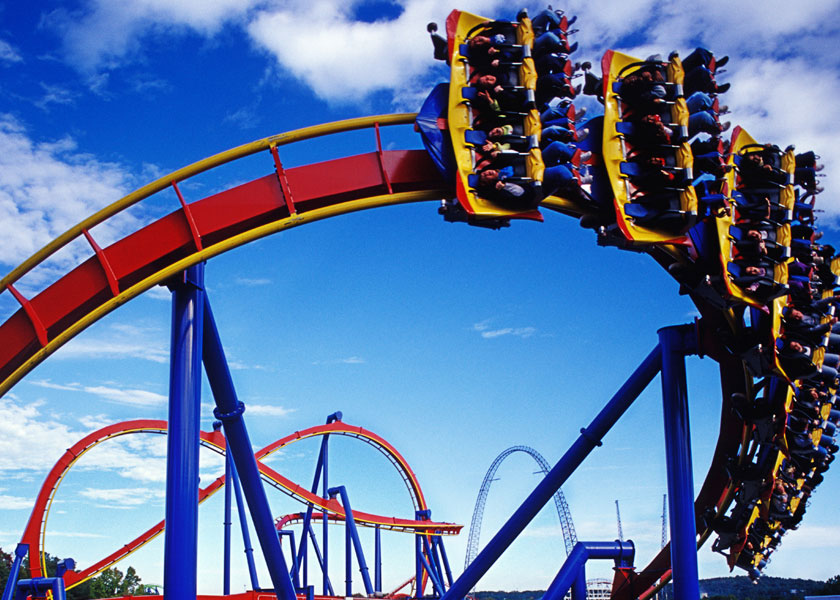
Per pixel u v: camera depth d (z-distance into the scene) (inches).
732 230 1025.5
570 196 940.6
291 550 2524.6
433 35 895.1
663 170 922.7
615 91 941.2
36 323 813.9
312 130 866.8
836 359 1229.1
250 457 1031.0
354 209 877.8
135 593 4439.0
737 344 1102.4
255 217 876.0
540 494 1272.1
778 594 7165.4
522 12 884.0
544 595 1203.9
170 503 807.7
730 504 1454.2
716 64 970.7
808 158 1106.7
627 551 1247.5
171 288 871.1
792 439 1256.2
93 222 815.1
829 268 1258.6
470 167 868.6
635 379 1194.6
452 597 1330.0
